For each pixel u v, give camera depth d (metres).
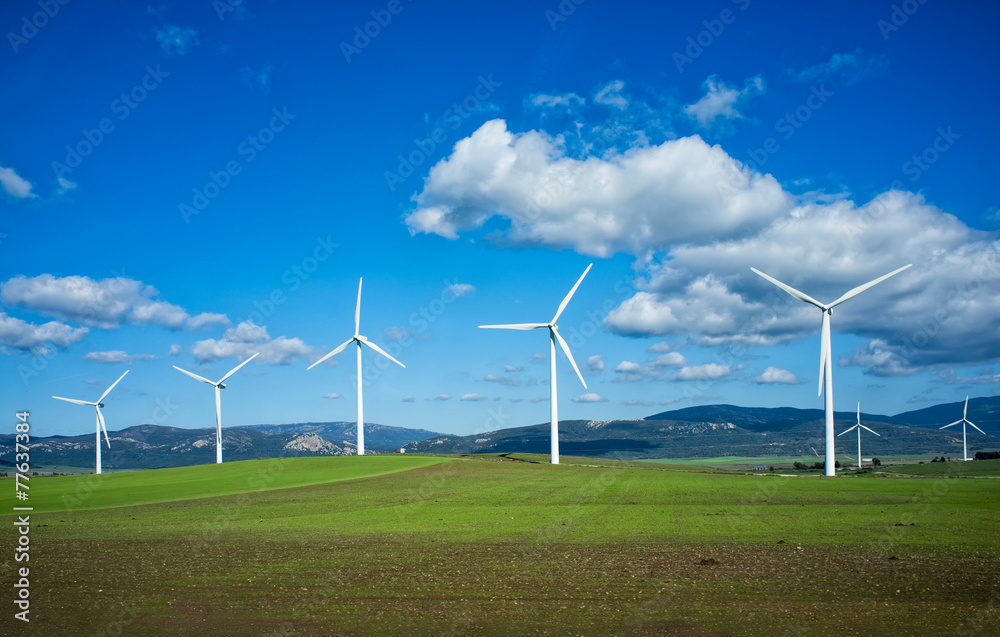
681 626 15.88
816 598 18.34
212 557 25.59
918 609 17.12
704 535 30.36
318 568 23.11
